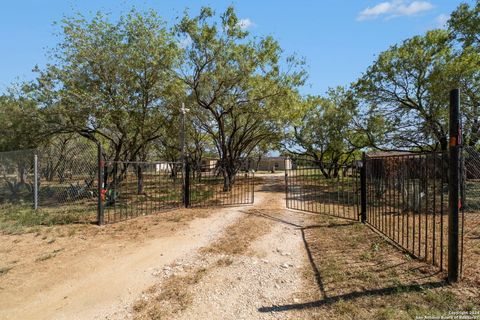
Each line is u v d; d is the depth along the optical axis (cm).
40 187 1126
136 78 1266
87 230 716
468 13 1484
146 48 1242
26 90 1266
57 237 656
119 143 1366
